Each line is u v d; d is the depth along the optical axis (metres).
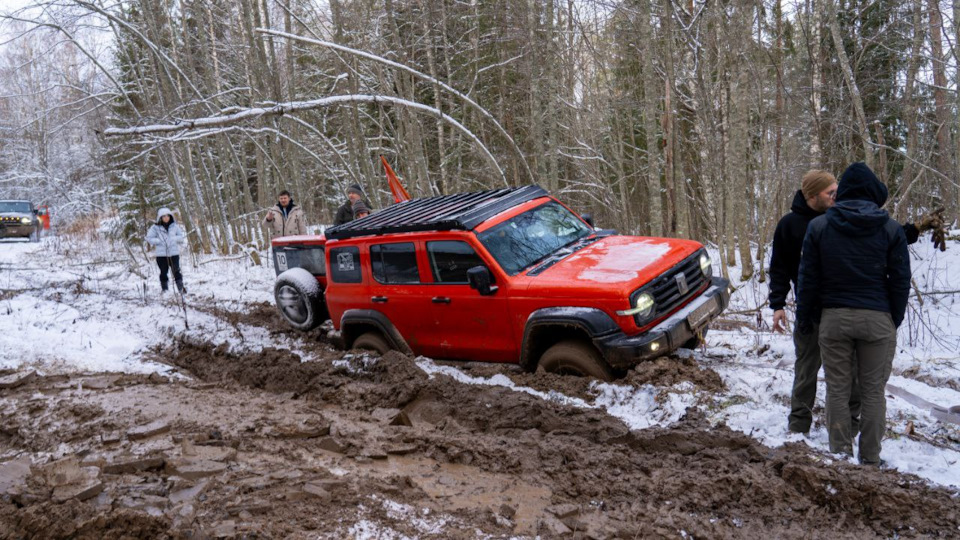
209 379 8.09
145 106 19.89
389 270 7.18
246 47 20.59
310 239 8.87
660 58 17.39
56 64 22.91
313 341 8.67
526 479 4.53
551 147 13.87
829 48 19.61
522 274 6.31
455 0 20.41
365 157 17.06
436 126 26.16
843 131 19.11
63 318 10.86
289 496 4.13
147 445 5.25
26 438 5.72
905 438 4.59
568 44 21.47
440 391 6.17
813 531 3.67
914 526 3.61
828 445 4.50
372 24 19.91
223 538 3.60
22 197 33.41
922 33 16.78
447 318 6.73
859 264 4.10
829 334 4.23
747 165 18.23
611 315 5.64
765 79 18.66
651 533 3.68
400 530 3.76
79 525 3.69
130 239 24.20
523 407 5.56
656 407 5.27
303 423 5.62
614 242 6.86
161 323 10.37
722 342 7.27
